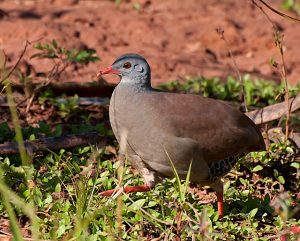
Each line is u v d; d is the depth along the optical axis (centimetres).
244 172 1251
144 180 1113
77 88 1538
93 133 1312
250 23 2147
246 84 1639
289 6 2306
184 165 1048
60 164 1212
